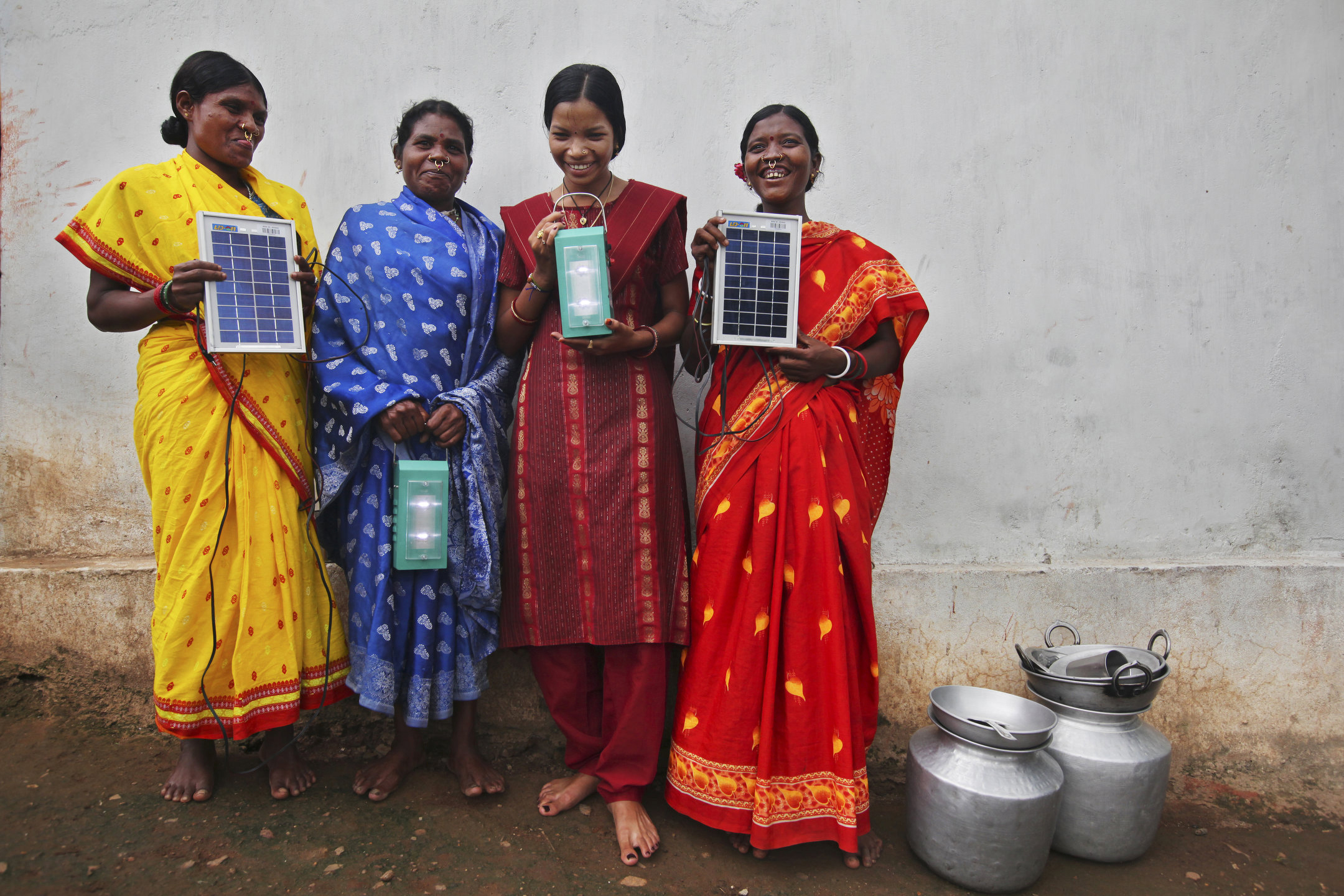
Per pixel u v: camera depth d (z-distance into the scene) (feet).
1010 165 8.73
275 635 6.72
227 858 6.23
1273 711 8.52
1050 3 8.70
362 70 8.95
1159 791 6.99
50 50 9.21
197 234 6.47
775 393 6.88
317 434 7.19
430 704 7.18
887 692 8.48
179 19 9.07
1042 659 7.74
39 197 9.23
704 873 6.51
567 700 7.29
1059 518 8.83
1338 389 8.91
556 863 6.49
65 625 8.63
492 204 8.93
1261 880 6.86
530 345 7.40
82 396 9.19
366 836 6.64
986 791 6.31
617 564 6.93
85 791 7.06
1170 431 8.85
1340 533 8.96
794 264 6.77
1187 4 8.75
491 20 8.83
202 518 6.56
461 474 7.10
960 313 8.75
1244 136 8.82
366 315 7.06
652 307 7.41
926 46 8.68
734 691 6.58
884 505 8.73
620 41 8.75
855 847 6.38
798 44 8.69
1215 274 8.85
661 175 8.77
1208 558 8.87
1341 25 8.85
